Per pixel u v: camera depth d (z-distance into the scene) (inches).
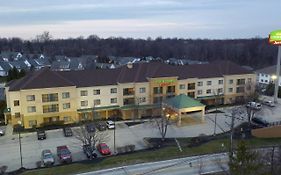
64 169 1800.0
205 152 2028.8
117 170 1761.8
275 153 1854.1
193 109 2714.1
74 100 2753.4
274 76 4626.0
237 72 3476.9
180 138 2389.3
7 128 2657.5
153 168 1780.3
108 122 2662.4
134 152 2100.1
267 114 3043.8
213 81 3383.4
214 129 2578.7
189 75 3240.7
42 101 2640.3
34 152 2153.1
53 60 6924.2
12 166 1931.6
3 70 5615.2
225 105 3378.4
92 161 1930.4
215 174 1670.8
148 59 7529.5
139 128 2659.9
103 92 2908.5
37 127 2647.6
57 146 2253.9
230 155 1524.4
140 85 2970.0
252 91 3454.7
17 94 2632.9
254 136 2381.9
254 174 1466.5
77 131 2490.2
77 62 6309.1
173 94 3102.9
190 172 1715.1
